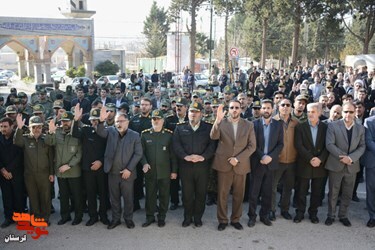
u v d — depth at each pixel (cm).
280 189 688
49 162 559
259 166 547
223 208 542
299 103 596
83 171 559
